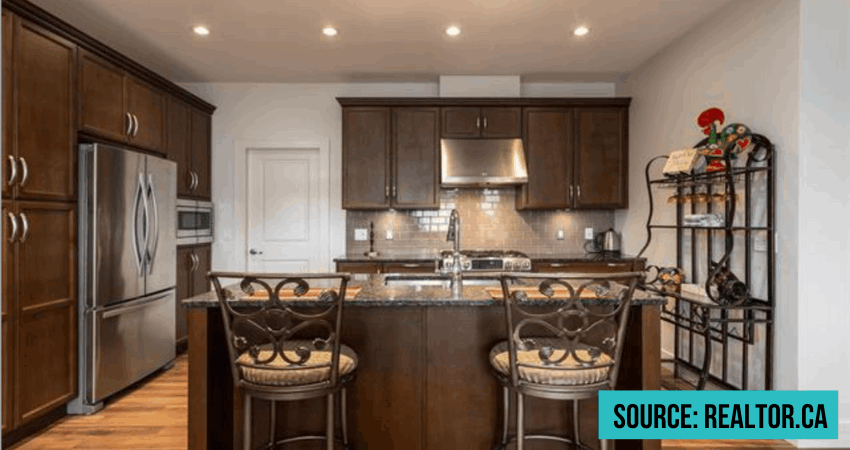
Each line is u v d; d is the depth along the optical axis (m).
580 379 1.70
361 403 2.07
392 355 2.08
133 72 3.35
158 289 3.44
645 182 4.10
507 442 1.99
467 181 4.20
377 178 4.38
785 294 2.52
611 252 4.56
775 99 2.59
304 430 2.08
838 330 2.42
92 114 2.93
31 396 2.49
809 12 2.41
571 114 4.42
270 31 3.42
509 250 4.66
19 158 2.39
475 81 4.47
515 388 1.72
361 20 3.23
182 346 4.05
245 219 4.75
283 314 1.68
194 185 4.26
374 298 1.91
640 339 1.97
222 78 4.55
